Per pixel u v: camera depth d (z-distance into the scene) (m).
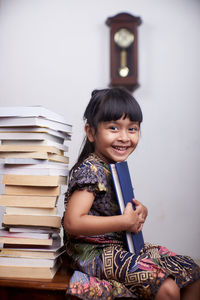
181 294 1.06
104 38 2.73
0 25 2.76
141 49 2.73
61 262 1.25
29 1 2.77
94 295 0.98
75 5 2.76
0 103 2.75
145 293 0.98
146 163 2.70
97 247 1.11
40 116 1.12
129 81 2.62
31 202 1.13
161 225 2.67
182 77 2.71
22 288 1.02
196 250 2.65
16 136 1.13
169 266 1.06
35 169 1.13
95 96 1.25
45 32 2.76
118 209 1.16
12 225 1.13
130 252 1.10
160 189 2.69
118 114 1.15
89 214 1.13
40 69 2.75
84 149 1.31
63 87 2.74
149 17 2.74
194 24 2.73
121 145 1.17
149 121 2.71
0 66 2.76
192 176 2.69
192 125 2.70
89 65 2.73
